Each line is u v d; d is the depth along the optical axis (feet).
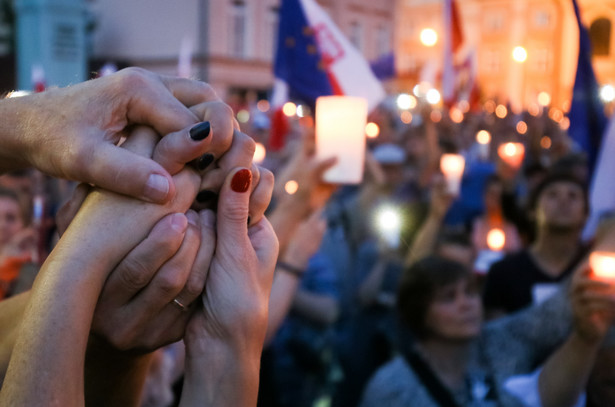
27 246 8.89
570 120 11.05
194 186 2.50
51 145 2.37
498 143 28.09
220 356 2.48
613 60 87.86
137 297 2.40
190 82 2.69
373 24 102.53
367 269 11.06
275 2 85.92
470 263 9.59
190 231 2.46
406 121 52.08
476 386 6.29
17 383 2.01
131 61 86.58
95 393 2.59
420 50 124.98
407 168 23.61
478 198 16.78
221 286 2.51
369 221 12.00
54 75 59.52
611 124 8.86
